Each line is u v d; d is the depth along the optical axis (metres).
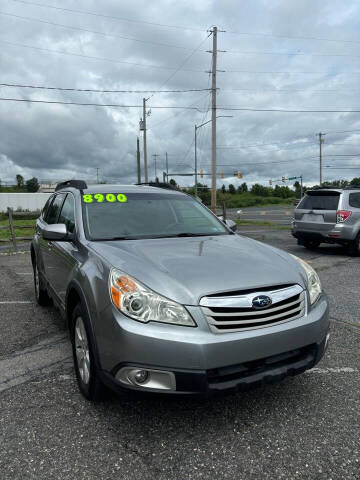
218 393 2.43
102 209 3.96
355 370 3.57
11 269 9.08
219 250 3.21
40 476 2.25
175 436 2.62
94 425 2.75
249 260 2.99
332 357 3.86
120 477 2.24
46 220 5.37
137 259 2.91
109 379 2.57
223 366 2.45
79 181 4.51
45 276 4.91
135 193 4.35
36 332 4.66
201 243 3.44
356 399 3.07
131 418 2.84
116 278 2.66
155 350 2.40
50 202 5.50
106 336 2.58
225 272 2.73
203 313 2.48
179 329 2.44
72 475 2.26
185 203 4.47
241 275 2.71
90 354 2.79
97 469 2.30
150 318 2.47
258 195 129.12
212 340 2.42
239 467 2.31
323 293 3.14
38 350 4.12
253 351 2.51
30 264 9.84
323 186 11.34
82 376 3.08
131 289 2.55
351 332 4.56
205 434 2.64
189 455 2.43
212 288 2.56
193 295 2.52
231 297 2.54
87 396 3.00
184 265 2.81
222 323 2.48
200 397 2.42
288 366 2.64
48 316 5.29
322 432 2.64
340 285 6.91
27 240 15.20
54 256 4.22
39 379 3.46
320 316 2.85
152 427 2.72
